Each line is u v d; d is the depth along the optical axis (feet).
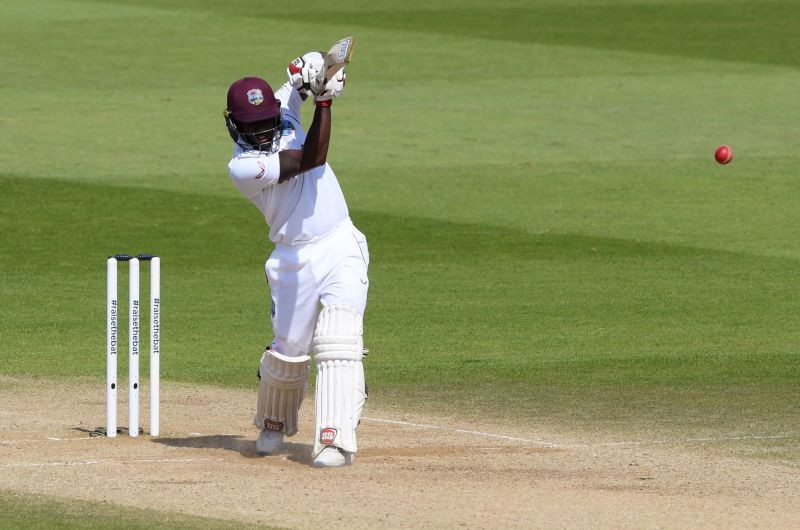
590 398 131.03
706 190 261.65
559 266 206.69
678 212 244.83
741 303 183.32
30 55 406.62
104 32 443.32
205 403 130.11
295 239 102.83
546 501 92.07
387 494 93.76
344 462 102.01
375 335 165.17
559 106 345.51
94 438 112.68
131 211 239.91
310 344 105.40
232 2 506.48
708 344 159.43
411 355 153.99
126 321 172.65
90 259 210.38
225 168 275.59
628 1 510.17
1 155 283.18
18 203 243.60
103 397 132.05
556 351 155.94
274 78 379.14
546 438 113.80
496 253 215.10
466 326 169.99
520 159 286.87
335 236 103.19
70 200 246.47
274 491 94.48
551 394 132.98
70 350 156.56
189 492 94.17
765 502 92.58
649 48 428.97
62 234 225.15
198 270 203.92
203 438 113.50
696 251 216.95
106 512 89.04
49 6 490.49
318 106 99.81
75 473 99.45
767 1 509.35
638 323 171.53
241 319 174.70
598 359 151.12
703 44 435.12
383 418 122.11
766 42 437.99
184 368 148.46
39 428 116.88
